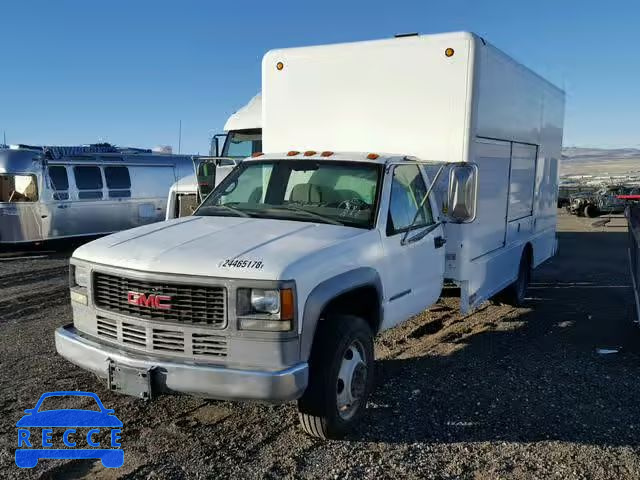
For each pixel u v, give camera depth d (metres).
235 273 3.50
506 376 5.46
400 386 5.16
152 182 16.50
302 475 3.64
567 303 8.64
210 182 7.00
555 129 8.94
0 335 6.65
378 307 4.43
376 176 4.77
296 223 4.48
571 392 5.08
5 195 13.79
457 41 5.50
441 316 7.75
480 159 5.95
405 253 4.83
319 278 3.72
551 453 3.98
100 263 3.84
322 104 6.17
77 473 3.64
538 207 8.45
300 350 3.56
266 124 6.49
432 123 5.67
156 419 4.39
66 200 14.20
